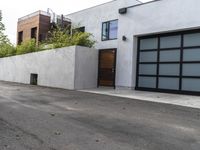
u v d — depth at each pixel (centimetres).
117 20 1430
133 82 1264
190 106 762
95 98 919
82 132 454
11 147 365
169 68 1132
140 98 931
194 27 1020
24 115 584
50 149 363
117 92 1131
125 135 441
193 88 1043
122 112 651
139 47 1264
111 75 1384
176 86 1104
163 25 1122
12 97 897
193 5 1020
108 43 1459
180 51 1091
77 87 1266
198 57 1030
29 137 416
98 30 1551
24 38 2197
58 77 1359
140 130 476
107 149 368
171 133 459
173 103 816
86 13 1661
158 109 704
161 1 1130
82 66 1292
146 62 1231
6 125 488
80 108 701
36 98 887
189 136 442
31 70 1630
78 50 1270
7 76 2002
